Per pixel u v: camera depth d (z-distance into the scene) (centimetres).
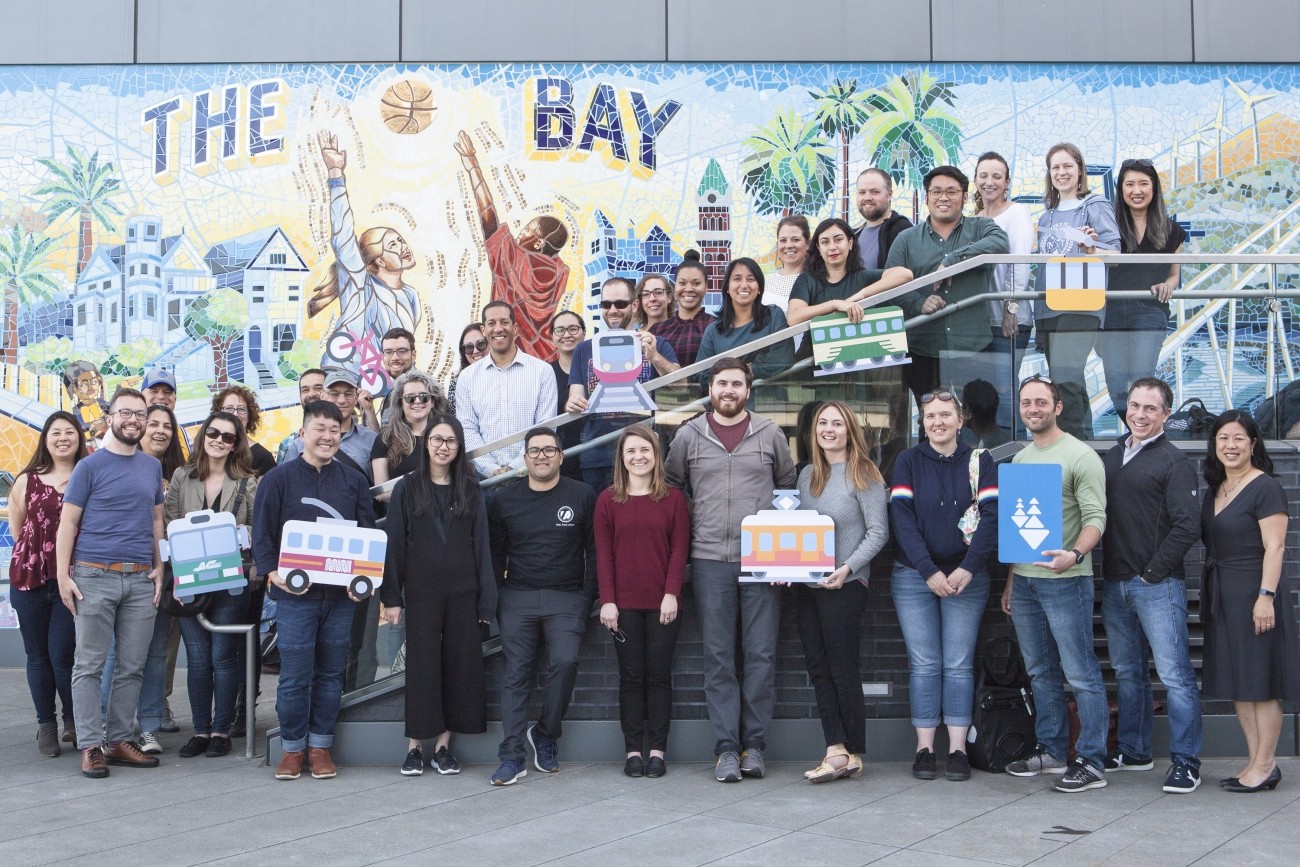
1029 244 746
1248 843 491
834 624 612
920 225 709
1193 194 975
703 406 657
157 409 735
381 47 990
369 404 822
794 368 659
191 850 490
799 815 539
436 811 551
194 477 702
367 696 651
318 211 989
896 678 654
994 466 614
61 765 651
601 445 662
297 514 622
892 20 983
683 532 626
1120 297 656
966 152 981
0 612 984
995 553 657
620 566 625
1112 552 604
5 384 981
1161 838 499
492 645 653
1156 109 978
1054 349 655
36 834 514
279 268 986
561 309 990
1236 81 978
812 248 702
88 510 637
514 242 989
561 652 625
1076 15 978
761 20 988
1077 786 580
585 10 990
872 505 622
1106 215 741
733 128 989
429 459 637
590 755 654
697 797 573
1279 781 595
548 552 631
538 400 737
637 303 823
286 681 616
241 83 989
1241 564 580
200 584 655
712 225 988
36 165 988
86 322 984
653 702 622
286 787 601
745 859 473
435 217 991
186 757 675
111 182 988
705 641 623
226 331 984
